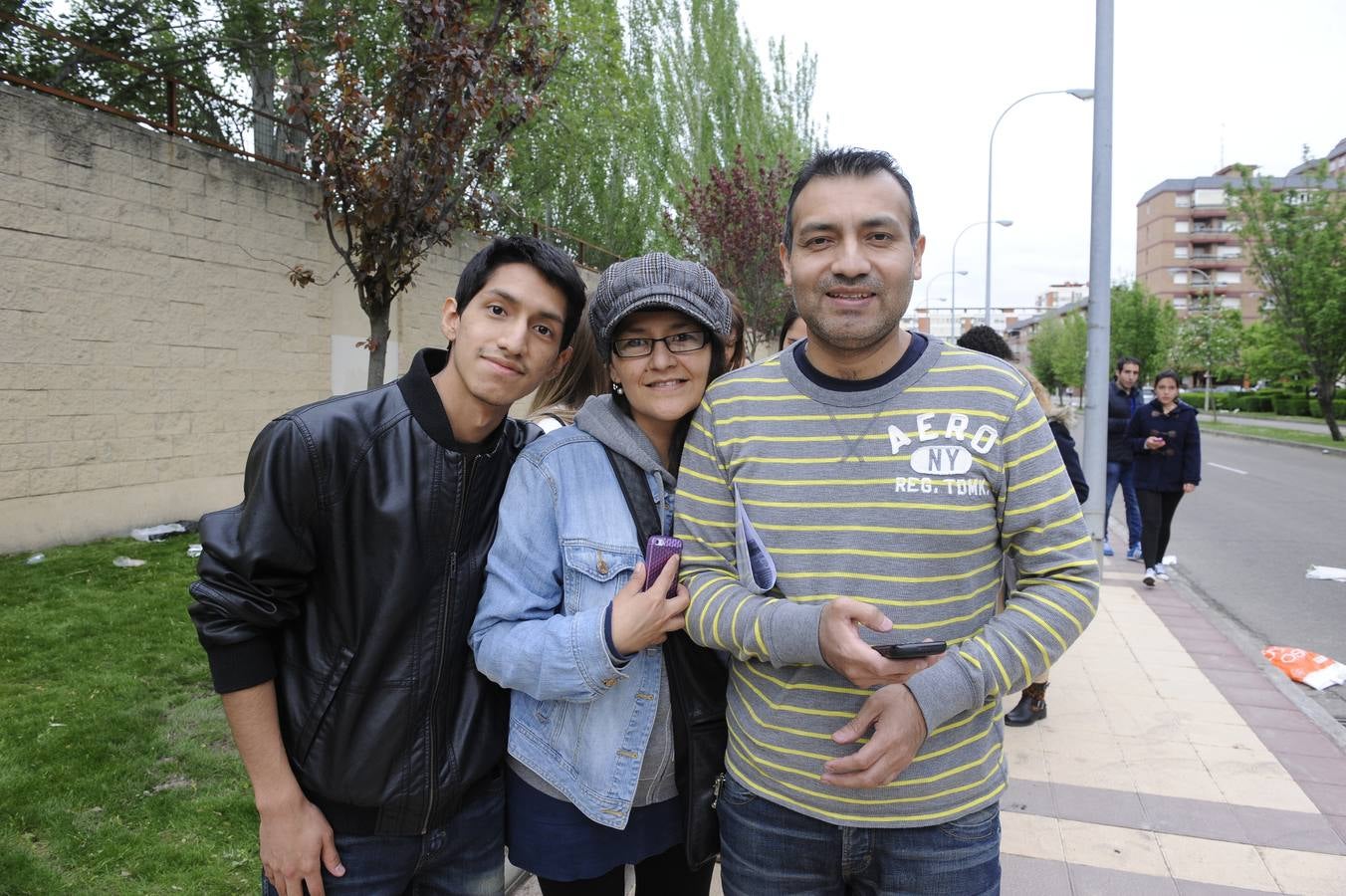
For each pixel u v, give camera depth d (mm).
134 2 9953
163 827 2803
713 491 1604
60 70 9320
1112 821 3246
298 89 4445
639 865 1867
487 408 1547
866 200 1412
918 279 1530
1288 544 9328
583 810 1587
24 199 6082
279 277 8266
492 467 1630
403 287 4766
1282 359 25438
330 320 8906
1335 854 3008
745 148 19578
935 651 1259
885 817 1428
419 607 1516
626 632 1448
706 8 19016
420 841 1567
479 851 1690
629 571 1597
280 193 8234
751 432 1537
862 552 1411
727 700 1681
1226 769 3699
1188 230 79875
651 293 1573
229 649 1392
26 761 3143
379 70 6289
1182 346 51000
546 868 1645
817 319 1436
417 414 1523
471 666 1629
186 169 7297
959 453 1395
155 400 7117
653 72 18641
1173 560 8258
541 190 14797
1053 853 3018
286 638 1502
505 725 1698
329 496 1438
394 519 1471
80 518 6570
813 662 1336
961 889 1442
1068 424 3660
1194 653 5355
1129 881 2844
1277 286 23375
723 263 16656
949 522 1388
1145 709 4402
